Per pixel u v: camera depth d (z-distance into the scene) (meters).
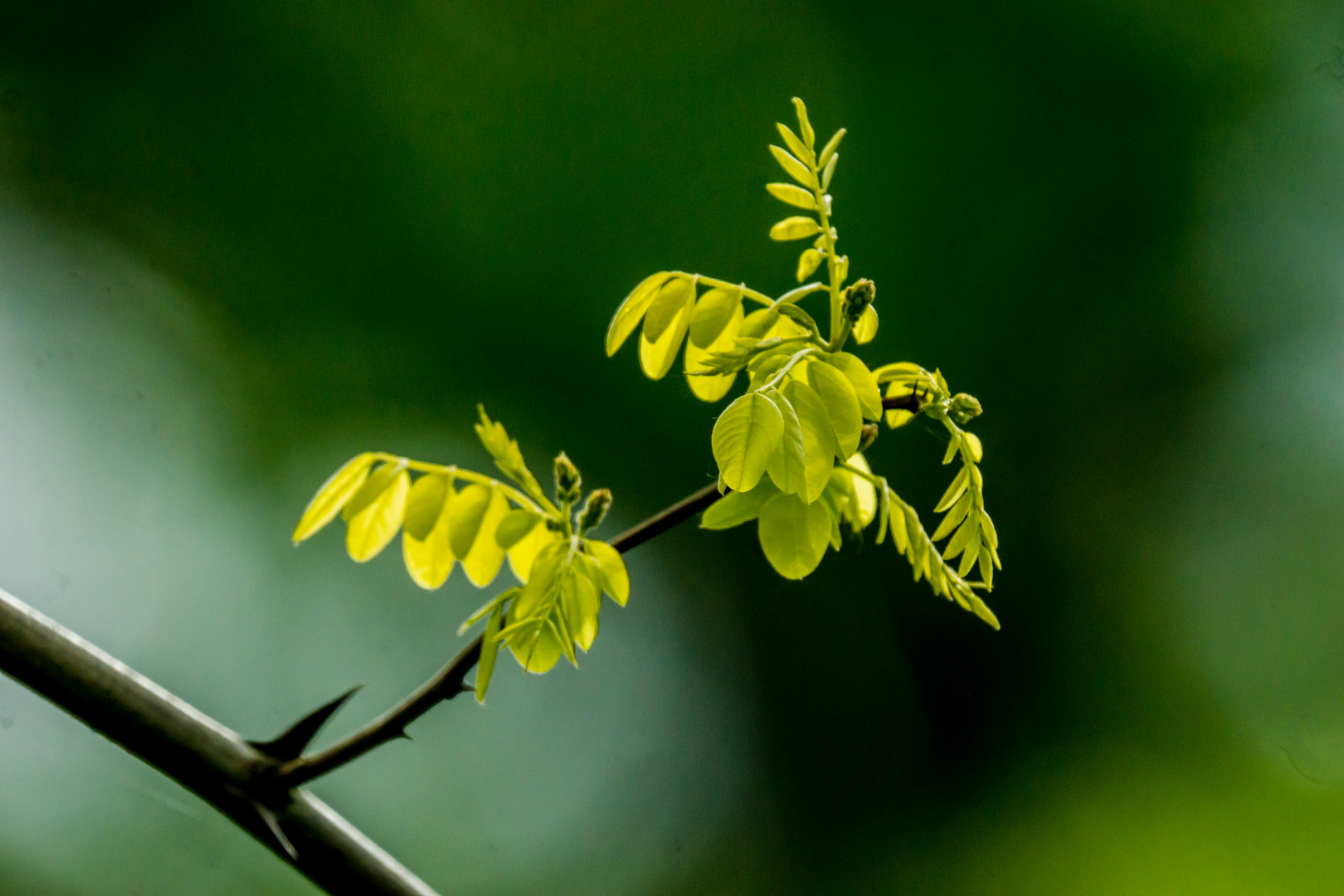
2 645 1.59
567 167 8.77
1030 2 8.60
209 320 8.39
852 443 1.49
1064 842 6.93
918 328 8.35
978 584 1.63
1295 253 7.93
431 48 8.85
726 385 1.99
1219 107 8.35
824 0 8.80
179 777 1.63
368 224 8.73
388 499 2.06
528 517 1.98
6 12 8.45
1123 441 8.06
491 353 8.63
